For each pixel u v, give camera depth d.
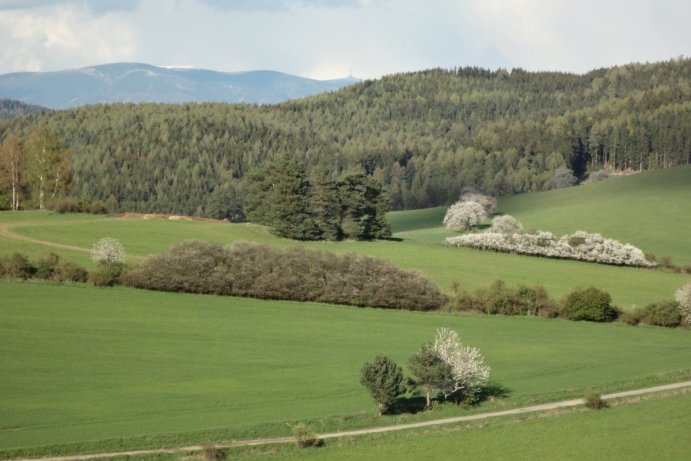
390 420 79.56
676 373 98.75
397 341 116.62
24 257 136.50
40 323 112.44
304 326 122.94
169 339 110.50
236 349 107.94
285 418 77.50
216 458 67.06
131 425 73.94
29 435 70.19
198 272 136.50
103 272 134.75
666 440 73.56
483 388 92.94
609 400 86.88
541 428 77.19
